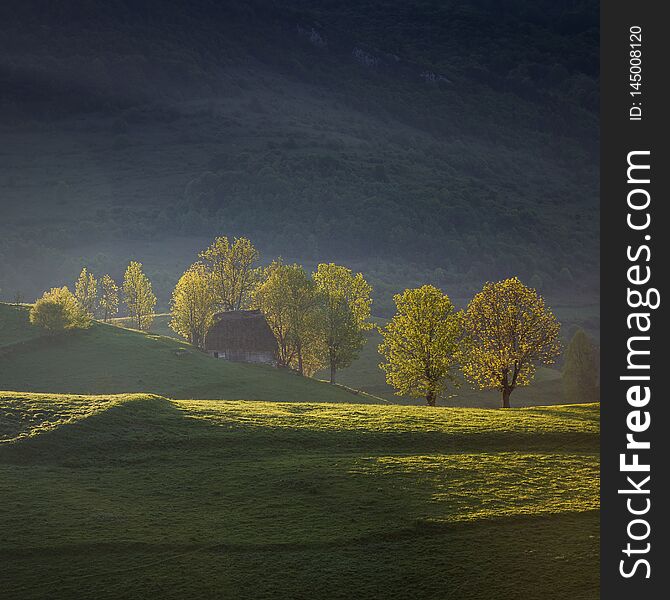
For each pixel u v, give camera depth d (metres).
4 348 106.38
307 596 36.31
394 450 55.31
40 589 36.19
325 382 113.81
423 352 84.75
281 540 40.97
